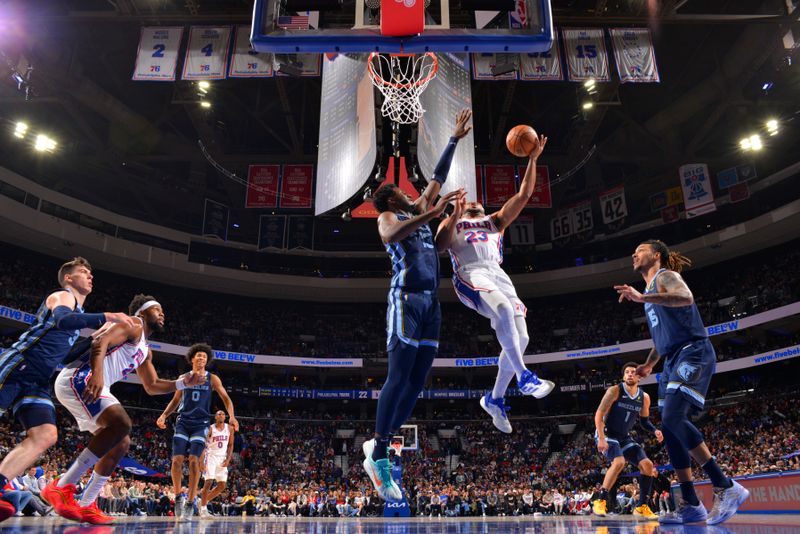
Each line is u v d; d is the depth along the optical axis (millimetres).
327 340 43125
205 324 41000
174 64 22156
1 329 32531
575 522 5707
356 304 45594
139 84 32312
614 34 22328
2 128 31203
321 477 34281
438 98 18500
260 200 33562
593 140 36438
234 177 36125
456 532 3531
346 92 19062
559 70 21578
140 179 36406
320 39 5590
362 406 42375
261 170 34219
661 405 5125
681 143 33938
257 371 42062
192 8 22156
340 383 43469
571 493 28969
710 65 31297
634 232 40031
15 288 33000
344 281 42438
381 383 43281
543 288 42500
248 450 35656
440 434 40312
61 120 33688
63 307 4559
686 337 4977
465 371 41219
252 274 41406
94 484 4922
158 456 32375
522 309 5004
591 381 38062
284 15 5734
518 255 42969
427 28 5629
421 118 17844
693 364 4867
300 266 44000
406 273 4508
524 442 38375
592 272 40250
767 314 31531
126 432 4887
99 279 39344
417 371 4559
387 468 4285
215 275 40281
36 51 26672
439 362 38938
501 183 32688
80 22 23750
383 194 4758
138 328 5086
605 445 8102
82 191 38312
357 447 39188
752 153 33531
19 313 30469
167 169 39500
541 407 41938
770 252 37281
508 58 14133
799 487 8094
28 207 32969
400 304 4418
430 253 4684
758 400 32312
